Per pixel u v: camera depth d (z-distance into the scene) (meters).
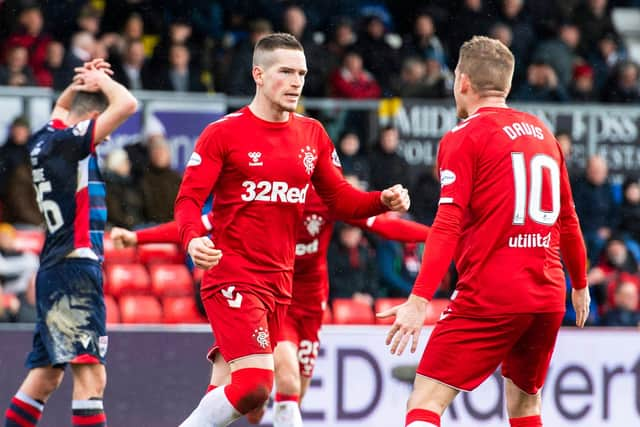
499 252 16.28
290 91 17.62
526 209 16.30
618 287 33.72
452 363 16.28
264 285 17.91
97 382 18.61
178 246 33.75
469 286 16.31
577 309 18.05
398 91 40.19
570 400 28.03
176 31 38.78
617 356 28.41
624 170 36.22
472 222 16.39
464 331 16.30
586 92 42.69
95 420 18.47
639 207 36.09
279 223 18.00
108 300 31.86
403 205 18.30
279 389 21.67
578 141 36.00
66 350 18.22
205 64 38.78
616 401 28.33
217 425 17.39
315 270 22.59
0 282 31.30
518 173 16.27
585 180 35.91
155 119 33.31
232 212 17.83
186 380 26.47
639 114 36.28
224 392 17.33
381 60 41.16
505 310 16.16
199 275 32.12
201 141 17.72
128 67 37.53
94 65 19.30
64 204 18.48
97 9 39.53
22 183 32.19
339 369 26.91
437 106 35.34
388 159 34.69
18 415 18.69
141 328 26.28
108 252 32.81
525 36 43.97
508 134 16.41
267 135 17.86
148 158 33.06
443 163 16.42
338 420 26.86
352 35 43.78
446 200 16.11
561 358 28.02
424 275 15.83
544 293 16.38
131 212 32.84
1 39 37.66
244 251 17.83
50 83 36.69
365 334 27.14
